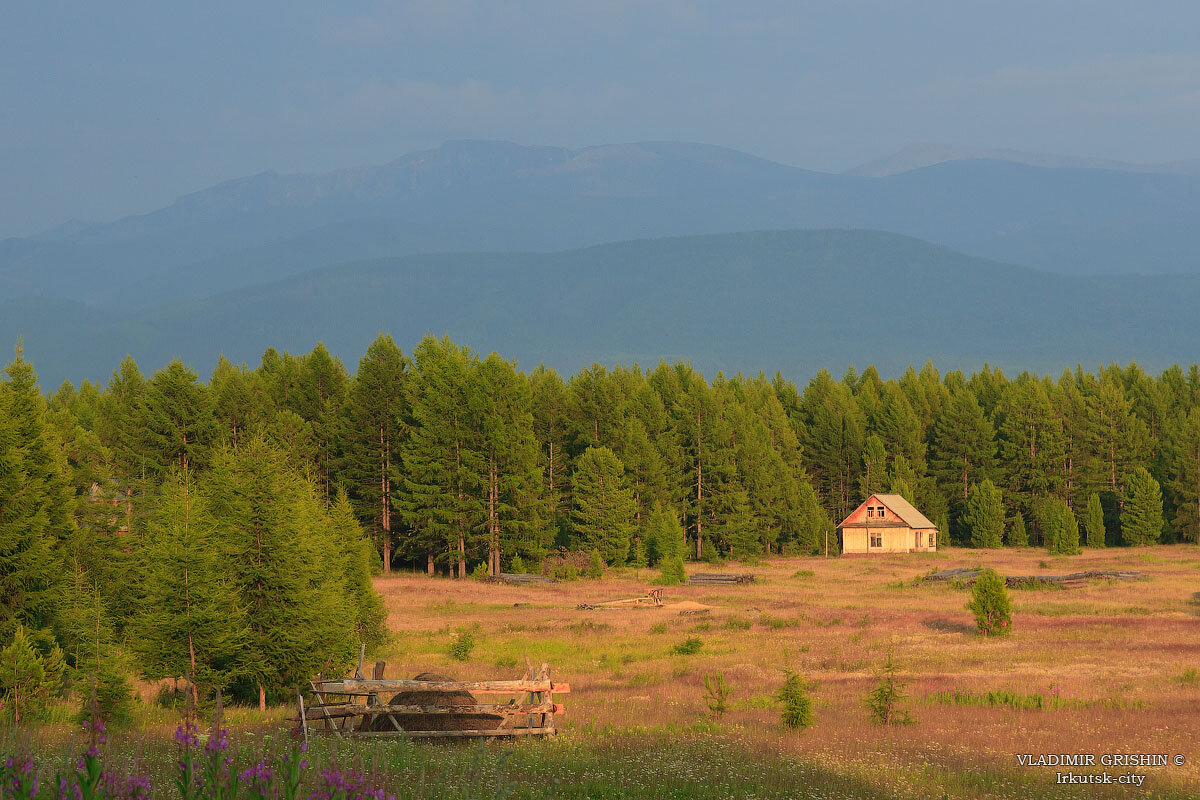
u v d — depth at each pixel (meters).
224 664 34.50
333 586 39.72
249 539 35.56
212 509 36.12
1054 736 24.66
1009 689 32.03
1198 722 26.28
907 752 22.64
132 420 99.31
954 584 79.50
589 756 21.09
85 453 63.69
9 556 38.12
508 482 101.75
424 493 103.12
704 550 123.38
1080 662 38.62
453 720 24.66
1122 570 86.19
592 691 34.81
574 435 128.75
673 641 49.56
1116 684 33.19
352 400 109.81
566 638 51.56
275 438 101.50
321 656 35.72
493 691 24.69
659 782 18.42
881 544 127.81
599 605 68.56
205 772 10.07
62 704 29.97
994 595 47.69
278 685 35.38
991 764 21.28
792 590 79.62
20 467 39.53
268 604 35.44
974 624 52.62
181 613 33.47
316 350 118.50
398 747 19.88
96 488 54.38
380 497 109.81
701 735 25.12
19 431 40.59
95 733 11.23
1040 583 74.38
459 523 101.94
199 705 31.95
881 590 78.06
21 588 38.53
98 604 32.72
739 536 121.38
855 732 25.66
